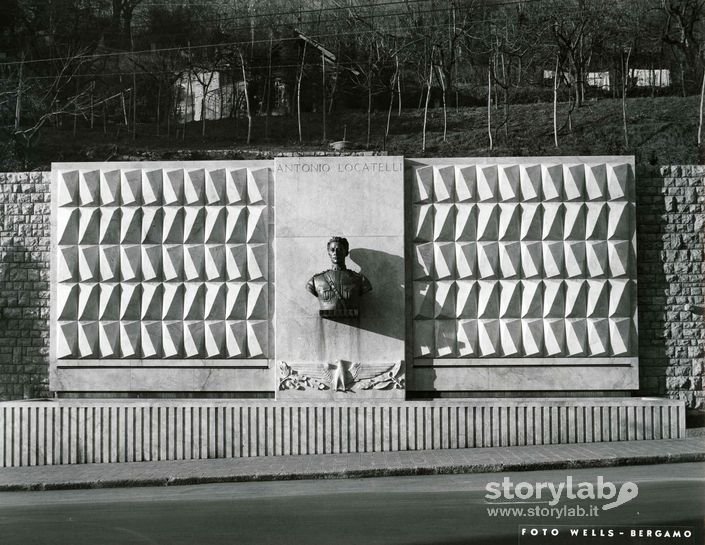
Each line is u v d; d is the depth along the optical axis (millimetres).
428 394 15969
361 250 15797
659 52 49969
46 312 16562
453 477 13062
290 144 48281
